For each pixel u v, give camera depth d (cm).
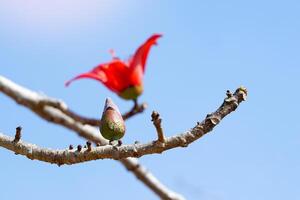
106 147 346
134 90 498
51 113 514
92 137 508
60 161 352
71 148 355
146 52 508
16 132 358
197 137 332
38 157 356
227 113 334
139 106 496
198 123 334
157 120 332
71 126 509
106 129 356
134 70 502
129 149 341
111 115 358
